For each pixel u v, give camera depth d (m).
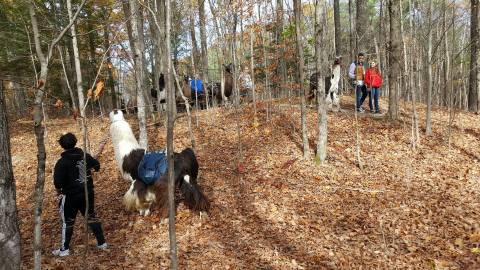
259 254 5.68
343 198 7.59
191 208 6.34
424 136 10.80
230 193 7.71
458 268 5.30
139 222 6.51
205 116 13.03
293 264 5.46
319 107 9.01
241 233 6.27
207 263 5.42
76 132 12.29
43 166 3.03
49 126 13.44
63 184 5.20
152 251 5.68
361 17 15.59
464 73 20.95
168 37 3.19
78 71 8.73
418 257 5.63
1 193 2.74
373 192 7.78
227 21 10.52
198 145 10.52
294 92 14.98
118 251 5.66
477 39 12.96
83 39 15.77
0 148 2.74
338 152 9.82
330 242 6.08
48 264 5.23
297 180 8.34
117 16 10.33
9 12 11.09
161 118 13.08
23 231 6.37
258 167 8.99
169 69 3.21
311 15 13.35
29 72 14.72
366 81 12.40
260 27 12.06
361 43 15.42
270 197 7.55
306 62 13.60
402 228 6.48
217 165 9.15
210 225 6.48
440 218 6.74
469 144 10.38
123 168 6.58
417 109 13.98
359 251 5.82
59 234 6.21
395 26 11.20
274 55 13.61
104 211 7.02
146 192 6.47
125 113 15.78
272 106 13.49
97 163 5.57
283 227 6.49
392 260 5.58
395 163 9.27
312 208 7.19
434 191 7.84
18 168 9.55
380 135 10.85
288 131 11.20
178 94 12.95
